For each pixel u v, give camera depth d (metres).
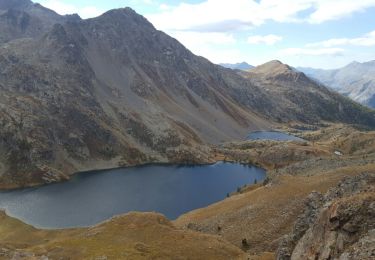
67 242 82.50
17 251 79.31
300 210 95.75
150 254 72.38
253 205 108.69
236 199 125.31
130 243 78.94
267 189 118.50
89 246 78.31
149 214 93.94
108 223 91.81
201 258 73.06
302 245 49.88
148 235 83.19
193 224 113.44
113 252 73.25
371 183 56.50
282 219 95.06
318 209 57.88
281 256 56.19
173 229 87.62
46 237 126.56
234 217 106.44
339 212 43.41
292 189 109.44
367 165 118.31
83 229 131.25
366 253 34.84
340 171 113.62
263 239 89.75
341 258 37.47
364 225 40.44
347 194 56.69
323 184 105.69
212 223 108.62
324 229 45.41
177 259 71.44
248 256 73.88
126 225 89.25
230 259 74.00
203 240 81.81
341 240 41.12
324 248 42.69
